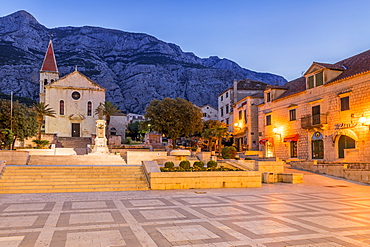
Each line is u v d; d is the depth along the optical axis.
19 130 41.19
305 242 7.06
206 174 18.66
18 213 10.06
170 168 20.09
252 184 19.42
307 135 31.86
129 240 7.09
